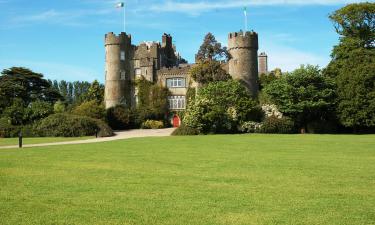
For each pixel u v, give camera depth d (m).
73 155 24.30
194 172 17.56
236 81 58.97
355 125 52.94
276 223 10.22
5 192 13.62
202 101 50.66
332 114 54.72
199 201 12.34
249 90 66.56
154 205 11.88
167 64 79.69
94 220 10.49
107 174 17.06
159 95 70.12
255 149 27.64
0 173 17.36
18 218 10.67
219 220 10.46
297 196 12.96
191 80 70.25
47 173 17.34
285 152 25.55
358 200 12.45
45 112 57.72
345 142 33.47
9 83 72.25
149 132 56.97
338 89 53.84
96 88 79.38
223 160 21.59
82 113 63.50
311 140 36.16
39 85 79.31
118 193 13.42
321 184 14.86
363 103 51.44
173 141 35.81
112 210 11.38
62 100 86.56
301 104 52.53
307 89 53.28
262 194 13.24
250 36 67.00
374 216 10.76
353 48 58.88
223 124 51.53
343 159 21.84
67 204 12.05
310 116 55.00
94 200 12.49
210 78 65.50
